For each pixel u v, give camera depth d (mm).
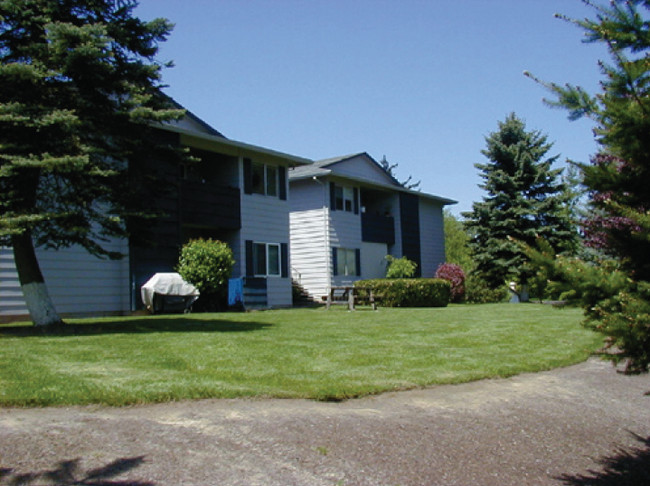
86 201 11250
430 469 4594
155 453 4477
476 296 29562
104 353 8266
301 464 4453
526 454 5172
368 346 9648
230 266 18812
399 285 22781
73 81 10867
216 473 4191
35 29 10805
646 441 5828
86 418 5258
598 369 8773
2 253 14148
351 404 6223
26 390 5914
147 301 16656
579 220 3941
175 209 18484
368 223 28297
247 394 6215
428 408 6254
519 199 28438
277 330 11484
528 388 7449
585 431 5977
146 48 11781
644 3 3646
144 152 12180
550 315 15898
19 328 11352
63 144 10258
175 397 5977
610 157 3857
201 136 19219
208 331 11125
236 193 21078
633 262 3691
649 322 3385
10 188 10383
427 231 32906
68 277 15477
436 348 9688
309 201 26250
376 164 29812
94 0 11117
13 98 10211
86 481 3957
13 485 3854
